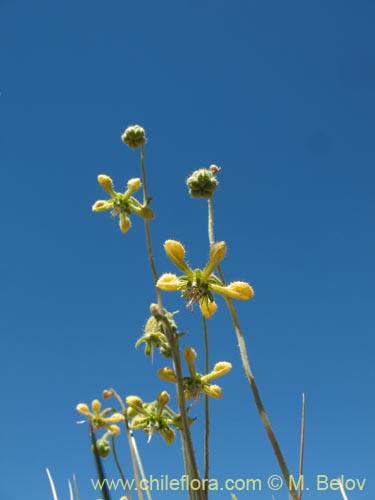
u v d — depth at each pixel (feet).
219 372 0.58
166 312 0.59
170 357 0.58
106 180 0.76
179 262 0.53
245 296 0.52
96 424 0.62
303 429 0.54
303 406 0.55
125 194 0.76
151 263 0.63
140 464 0.63
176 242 0.53
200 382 0.58
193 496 0.55
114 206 0.76
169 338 0.48
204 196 0.60
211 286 0.53
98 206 0.76
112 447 0.62
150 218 0.66
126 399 0.61
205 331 0.62
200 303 0.53
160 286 0.53
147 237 0.64
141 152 0.69
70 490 0.61
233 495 0.55
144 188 0.67
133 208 0.73
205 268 0.52
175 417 0.57
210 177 0.59
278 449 0.47
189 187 0.60
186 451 0.57
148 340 0.58
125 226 0.75
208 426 0.58
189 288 0.52
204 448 0.57
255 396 0.49
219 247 0.52
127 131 0.69
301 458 0.52
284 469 0.46
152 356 0.58
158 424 0.59
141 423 0.59
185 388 0.58
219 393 0.58
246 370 0.50
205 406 0.58
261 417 0.48
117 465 0.62
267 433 0.47
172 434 0.59
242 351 0.51
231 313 0.52
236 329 0.51
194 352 0.58
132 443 0.60
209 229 0.58
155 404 0.60
